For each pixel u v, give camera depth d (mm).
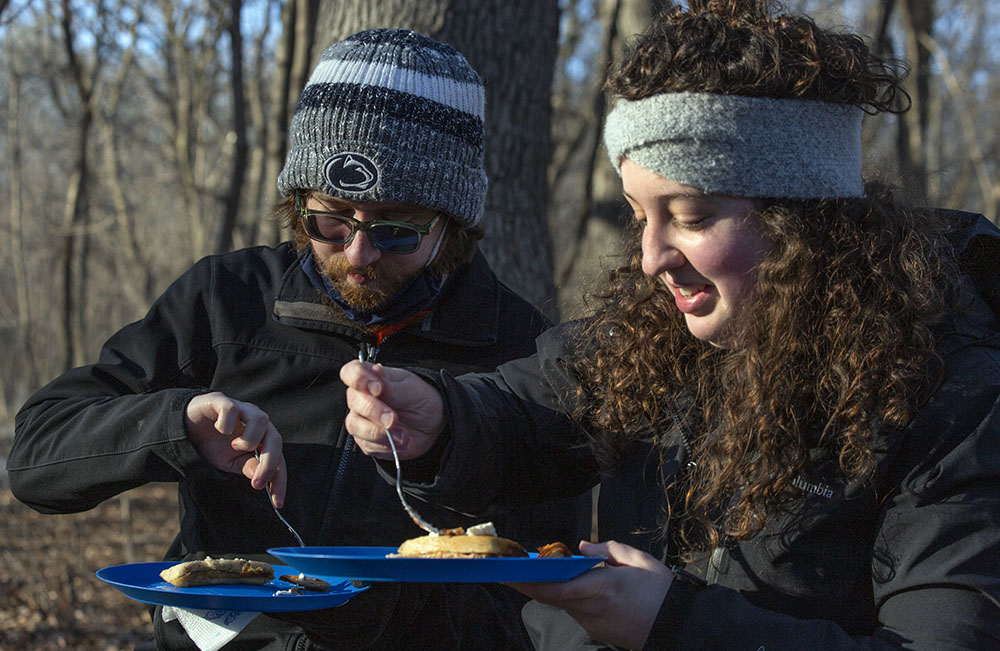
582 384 2166
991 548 1587
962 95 20219
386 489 2621
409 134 2539
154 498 15000
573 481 2289
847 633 1710
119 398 2484
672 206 1771
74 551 10469
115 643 7383
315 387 2678
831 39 1780
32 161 30703
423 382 1962
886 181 1912
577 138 15195
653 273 1829
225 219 9992
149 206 31875
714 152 1693
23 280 29719
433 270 2701
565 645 1918
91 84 15000
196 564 2115
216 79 20016
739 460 1787
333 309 2684
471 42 4465
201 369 2730
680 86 1704
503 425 2146
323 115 2555
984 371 1688
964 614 1554
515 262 4523
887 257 1769
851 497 1713
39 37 17703
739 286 1784
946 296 1779
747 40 1728
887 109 1829
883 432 1688
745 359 1790
